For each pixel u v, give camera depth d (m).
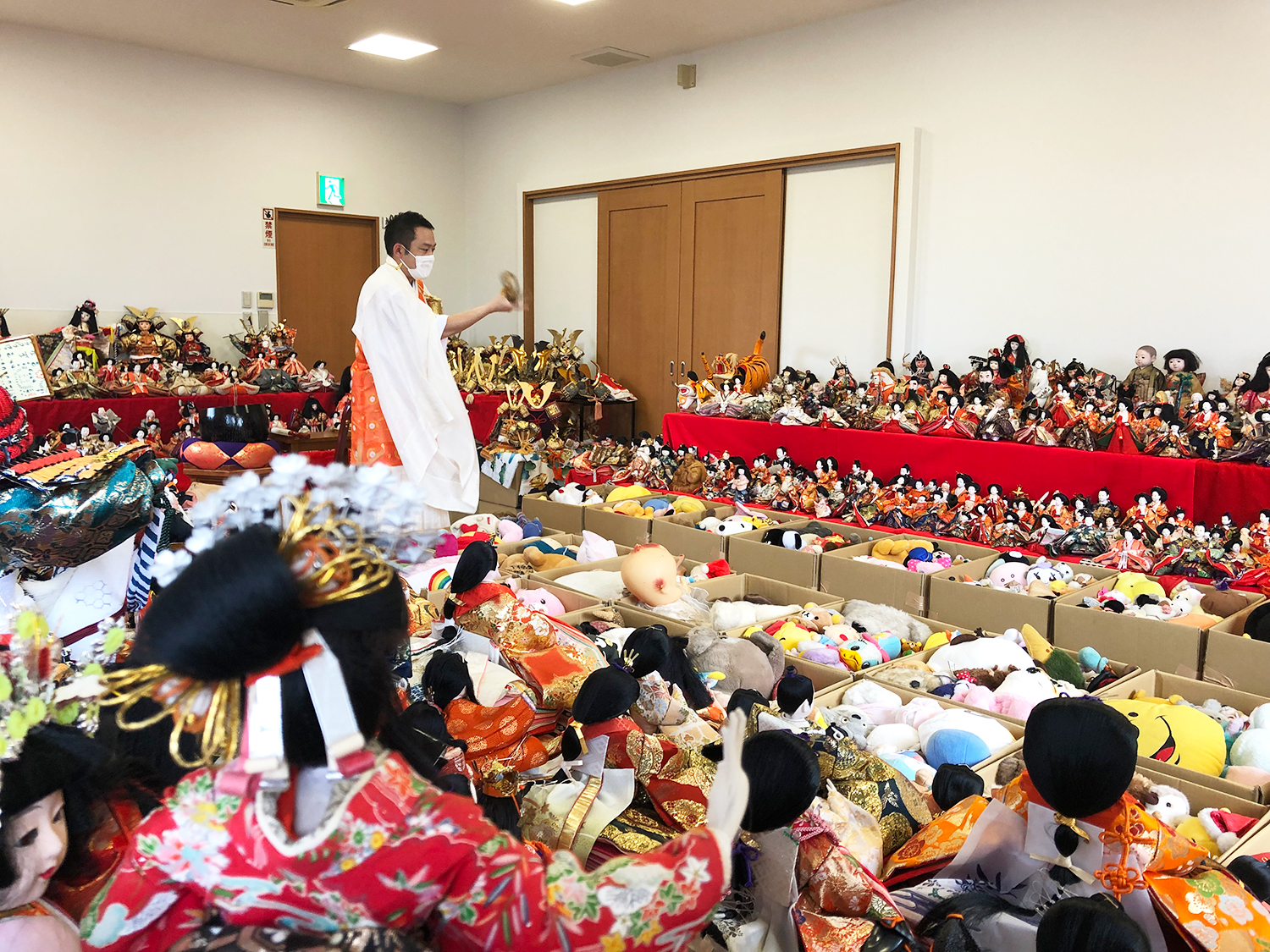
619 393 6.80
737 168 6.09
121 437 5.67
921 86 5.12
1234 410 3.76
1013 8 4.73
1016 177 4.81
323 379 6.71
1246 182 4.11
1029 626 2.69
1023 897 1.24
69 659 1.47
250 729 0.72
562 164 7.32
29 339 1.76
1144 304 4.45
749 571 3.73
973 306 5.04
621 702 1.46
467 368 6.64
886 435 4.53
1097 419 3.98
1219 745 1.98
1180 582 3.17
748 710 1.71
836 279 5.72
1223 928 1.09
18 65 5.94
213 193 6.85
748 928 1.30
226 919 0.78
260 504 0.81
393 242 3.60
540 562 3.33
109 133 6.34
